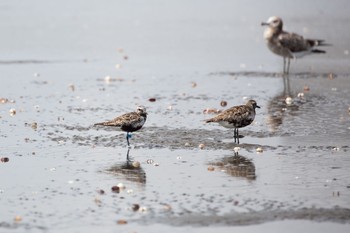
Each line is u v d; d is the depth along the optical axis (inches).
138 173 701.9
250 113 802.2
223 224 573.3
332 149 777.6
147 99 1060.5
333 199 624.1
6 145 806.5
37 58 1477.6
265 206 609.6
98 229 566.3
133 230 563.5
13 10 2321.6
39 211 605.0
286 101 1027.3
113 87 1162.6
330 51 1513.3
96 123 837.8
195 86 1167.0
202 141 811.4
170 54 1524.4
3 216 594.6
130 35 1809.8
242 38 1744.6
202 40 1720.0
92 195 641.0
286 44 1251.2
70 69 1346.0
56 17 2154.3
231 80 1221.1
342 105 1001.5
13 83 1201.4
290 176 687.1
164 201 622.8
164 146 794.2
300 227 567.8
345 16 2086.6
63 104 1027.9
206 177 687.1
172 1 2532.0
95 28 1930.4
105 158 753.6
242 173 698.2
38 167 724.7
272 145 795.4
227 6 2407.7
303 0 2471.7
